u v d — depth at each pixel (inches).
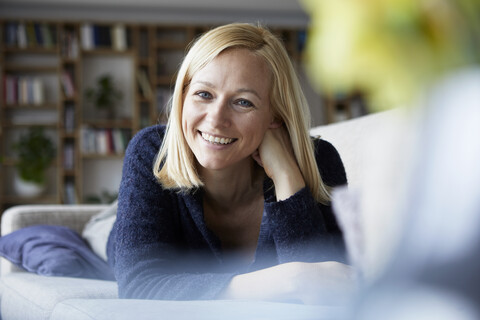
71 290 48.8
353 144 58.1
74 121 247.0
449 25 4.7
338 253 41.6
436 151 5.4
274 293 30.8
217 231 48.6
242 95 39.8
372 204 6.2
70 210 77.5
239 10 259.4
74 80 251.0
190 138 41.5
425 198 5.5
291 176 43.5
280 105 42.6
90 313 25.4
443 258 5.4
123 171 46.8
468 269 5.2
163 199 44.6
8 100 241.3
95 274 62.2
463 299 5.2
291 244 40.5
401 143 5.6
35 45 245.4
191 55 40.5
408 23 4.7
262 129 41.6
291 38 262.1
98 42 250.7
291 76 42.7
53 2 245.4
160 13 255.8
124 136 250.7
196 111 40.3
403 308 5.6
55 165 246.2
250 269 45.2
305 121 44.4
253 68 39.9
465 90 5.0
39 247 62.9
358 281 7.5
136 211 43.1
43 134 245.4
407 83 4.8
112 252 58.9
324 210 45.9
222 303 25.6
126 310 24.4
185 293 34.0
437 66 4.8
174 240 44.8
